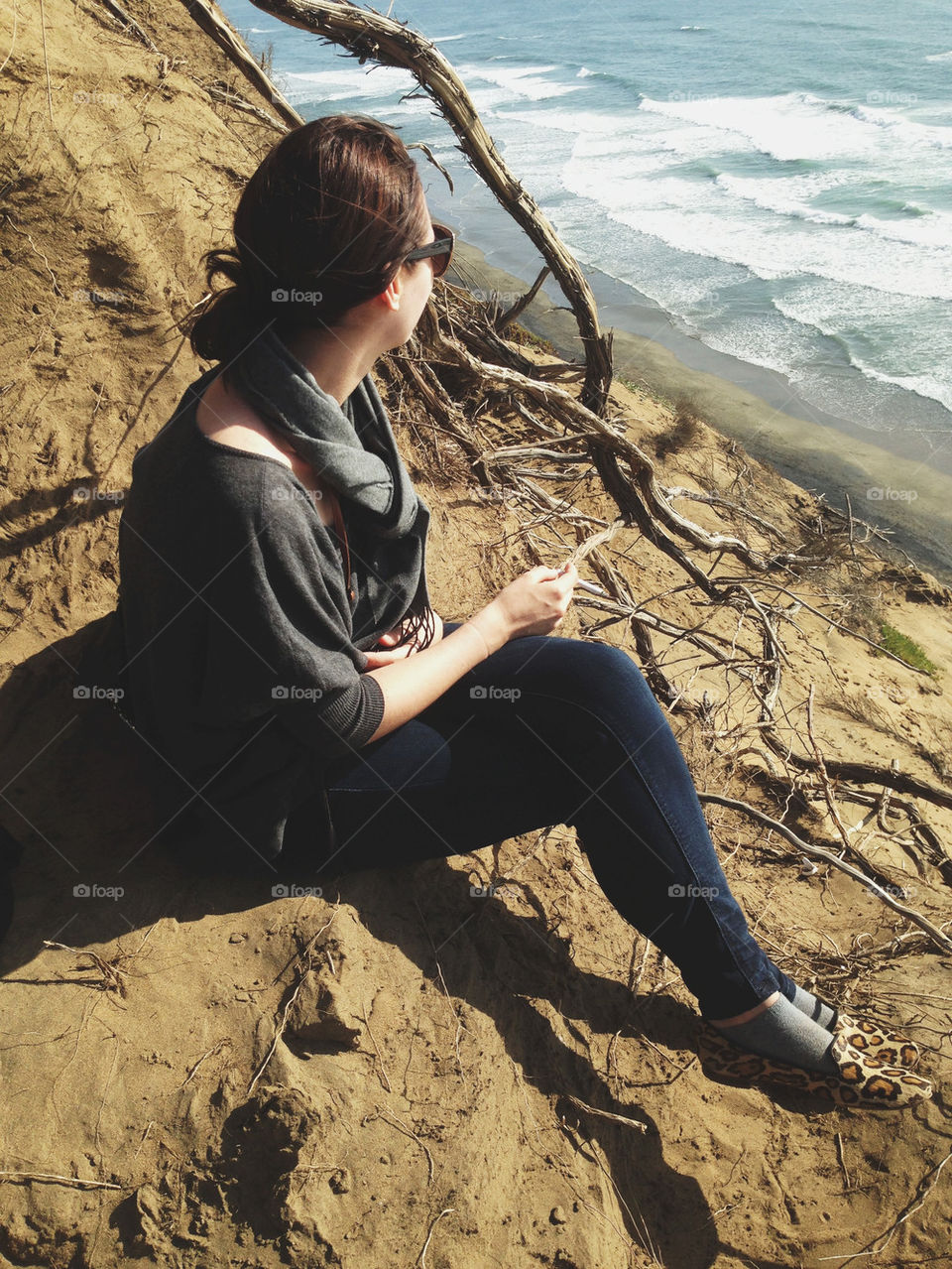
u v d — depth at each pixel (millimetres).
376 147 1536
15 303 2574
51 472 2541
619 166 23469
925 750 5453
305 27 3299
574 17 49562
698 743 3342
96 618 2465
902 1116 2191
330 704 1667
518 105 32406
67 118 2715
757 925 2725
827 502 9531
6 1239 1640
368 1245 1709
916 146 22859
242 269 1597
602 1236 1883
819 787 3482
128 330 2705
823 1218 2084
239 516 1517
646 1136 2115
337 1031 1870
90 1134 1716
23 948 1902
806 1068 1958
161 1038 1820
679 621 5074
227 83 4195
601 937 2428
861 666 6293
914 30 35094
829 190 20266
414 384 4055
